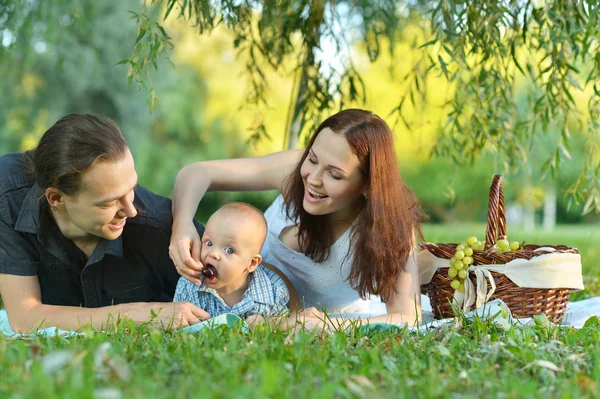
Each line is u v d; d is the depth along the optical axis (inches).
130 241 118.0
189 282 121.0
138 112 507.5
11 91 479.2
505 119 170.2
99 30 452.1
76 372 64.6
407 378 73.3
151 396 61.1
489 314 107.1
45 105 485.1
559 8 146.9
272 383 62.1
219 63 552.7
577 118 162.2
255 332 98.1
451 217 636.7
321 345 92.2
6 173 109.8
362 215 116.8
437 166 609.0
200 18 160.9
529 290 120.1
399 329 105.0
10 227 107.9
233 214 118.3
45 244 109.3
